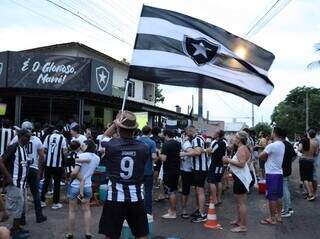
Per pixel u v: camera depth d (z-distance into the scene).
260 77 10.45
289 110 97.56
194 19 10.02
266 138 16.78
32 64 19.53
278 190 9.88
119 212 5.46
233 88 10.19
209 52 9.98
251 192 14.82
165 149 10.22
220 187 12.30
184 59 9.80
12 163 8.11
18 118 20.03
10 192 8.10
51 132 11.53
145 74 9.59
